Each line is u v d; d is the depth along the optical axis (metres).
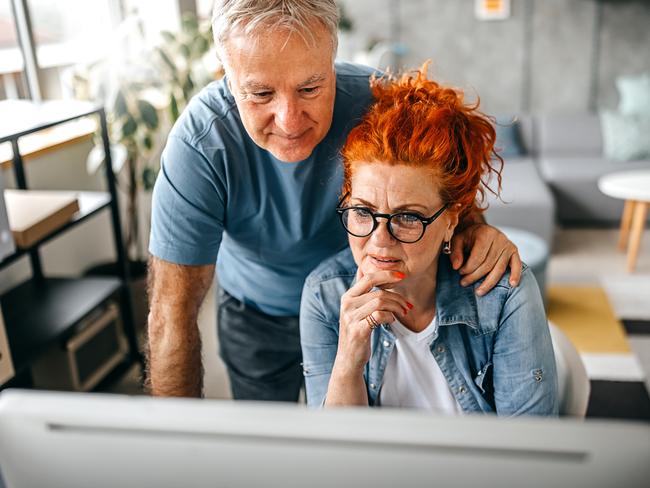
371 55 5.23
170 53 3.31
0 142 2.08
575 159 4.93
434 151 1.02
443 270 1.21
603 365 2.93
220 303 1.86
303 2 1.04
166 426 0.54
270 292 1.73
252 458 0.54
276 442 0.53
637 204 3.79
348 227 1.11
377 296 1.07
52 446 0.56
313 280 1.28
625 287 3.65
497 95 5.41
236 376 1.90
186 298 1.43
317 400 1.27
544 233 4.02
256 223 1.51
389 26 5.33
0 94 3.00
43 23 3.25
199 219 1.38
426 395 1.24
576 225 4.63
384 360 1.22
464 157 1.06
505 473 0.52
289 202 1.46
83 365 2.65
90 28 3.66
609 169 4.62
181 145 1.35
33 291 2.67
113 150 3.13
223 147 1.35
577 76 5.28
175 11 3.92
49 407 0.55
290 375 1.87
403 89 1.09
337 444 0.53
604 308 3.42
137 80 3.18
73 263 3.36
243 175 1.40
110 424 0.54
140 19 3.48
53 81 3.36
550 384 1.16
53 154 3.15
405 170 1.04
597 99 5.31
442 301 1.19
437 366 1.22
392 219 1.06
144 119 3.09
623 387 2.78
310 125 1.15
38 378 2.59
